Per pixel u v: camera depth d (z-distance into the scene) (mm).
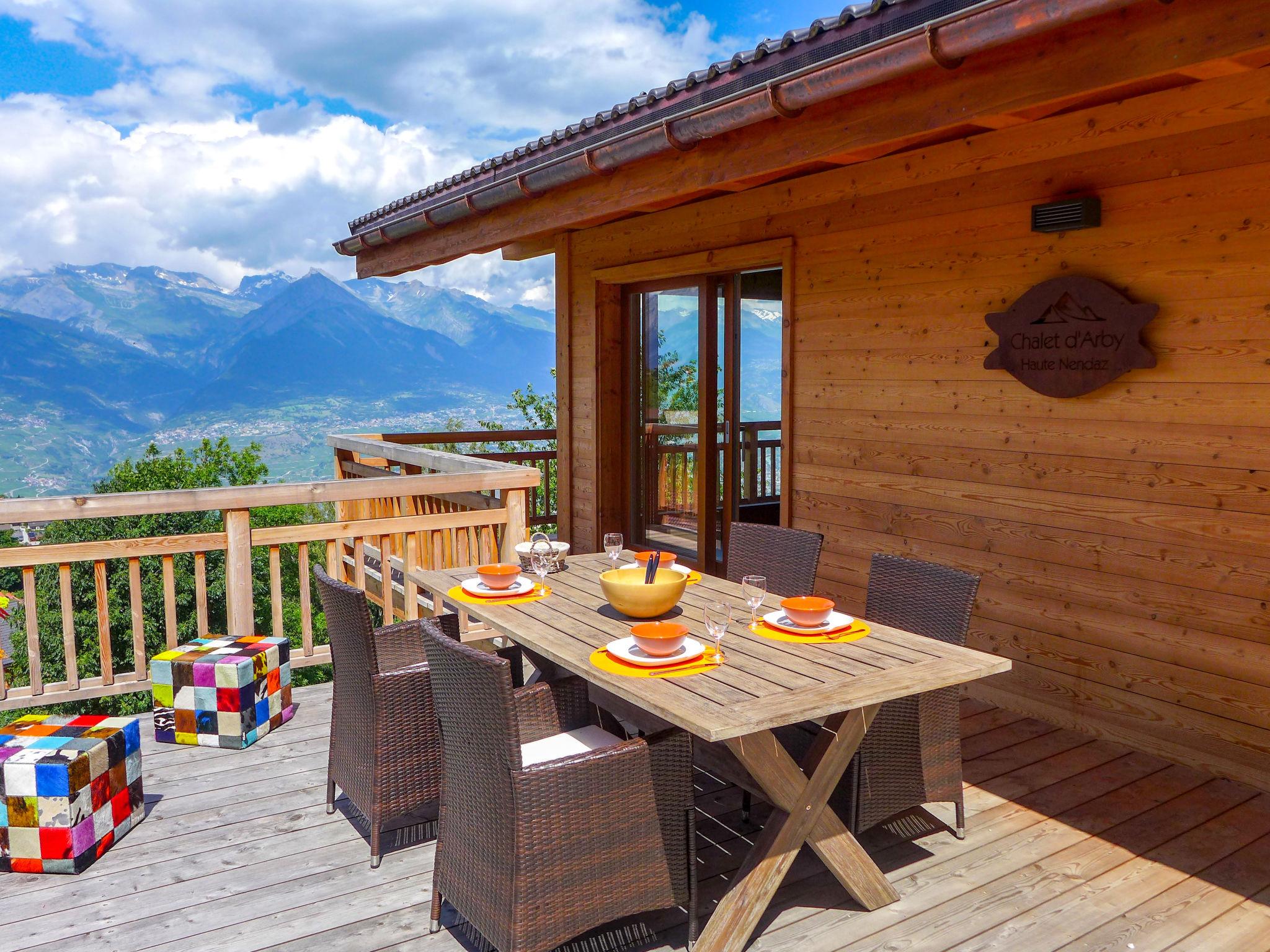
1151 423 3510
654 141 4035
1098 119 3619
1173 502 3459
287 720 4000
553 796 2049
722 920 2242
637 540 7059
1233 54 2281
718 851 2818
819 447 5117
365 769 2783
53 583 26766
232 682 3633
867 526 4832
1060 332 3768
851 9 3623
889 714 2650
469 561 5484
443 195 6566
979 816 3059
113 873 2705
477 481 4766
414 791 2793
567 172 4605
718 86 4398
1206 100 3250
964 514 4305
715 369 6184
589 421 7168
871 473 4781
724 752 2652
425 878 2688
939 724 2797
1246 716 3277
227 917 2461
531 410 20797
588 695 2758
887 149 3600
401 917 2467
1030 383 3908
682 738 2262
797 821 2338
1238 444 3244
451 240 6160
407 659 3287
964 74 2932
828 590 5109
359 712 2803
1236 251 3205
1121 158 3549
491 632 5027
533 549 3430
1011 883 2617
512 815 2020
